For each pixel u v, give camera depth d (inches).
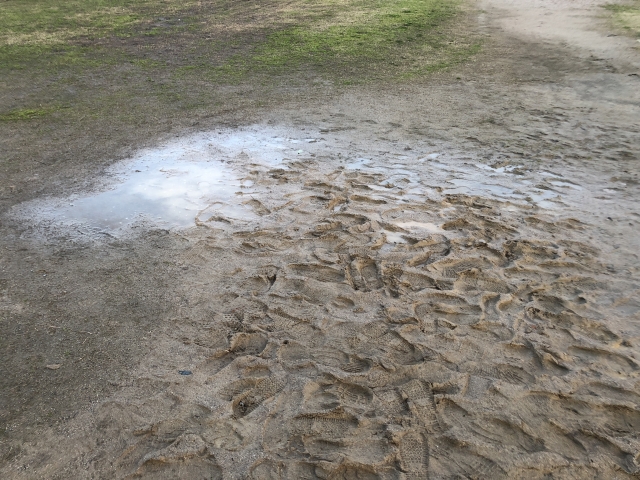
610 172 201.6
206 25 475.8
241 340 121.2
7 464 91.9
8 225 169.3
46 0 585.9
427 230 165.5
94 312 129.3
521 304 131.3
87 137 241.8
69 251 155.5
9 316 127.7
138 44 413.7
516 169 206.2
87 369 112.3
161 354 116.4
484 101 287.6
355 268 146.6
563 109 273.0
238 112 274.2
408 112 271.6
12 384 108.2
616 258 148.3
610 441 94.8
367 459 92.4
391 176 201.6
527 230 163.9
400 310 129.3
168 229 167.5
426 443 95.3
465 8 550.3
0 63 360.2
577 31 443.2
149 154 223.9
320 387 108.3
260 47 404.2
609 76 326.0
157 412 102.2
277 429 98.8
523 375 109.9
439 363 113.0
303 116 267.9
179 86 316.8
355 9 538.3
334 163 213.3
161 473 90.8
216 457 93.2
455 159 216.1
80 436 97.3
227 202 184.4
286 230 166.2
